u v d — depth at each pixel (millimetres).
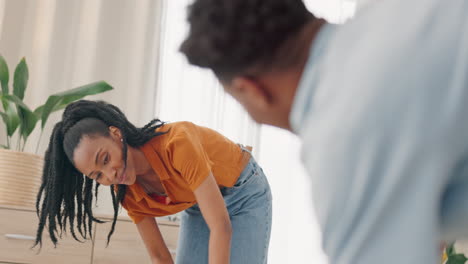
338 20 3518
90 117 1685
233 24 547
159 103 3262
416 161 461
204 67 590
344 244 495
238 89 596
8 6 3184
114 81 3248
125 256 2707
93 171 1658
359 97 479
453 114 455
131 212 1855
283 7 555
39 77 3172
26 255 2625
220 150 1769
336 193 486
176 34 3359
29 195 2684
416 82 464
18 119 2793
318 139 499
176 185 1692
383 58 480
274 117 612
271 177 3354
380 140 469
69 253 2658
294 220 3346
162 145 1652
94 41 3248
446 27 473
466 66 456
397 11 504
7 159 2658
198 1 569
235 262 1819
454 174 480
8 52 3162
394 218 472
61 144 1752
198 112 3312
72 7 3266
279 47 557
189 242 1862
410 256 464
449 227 519
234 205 1823
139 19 3316
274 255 3318
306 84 542
